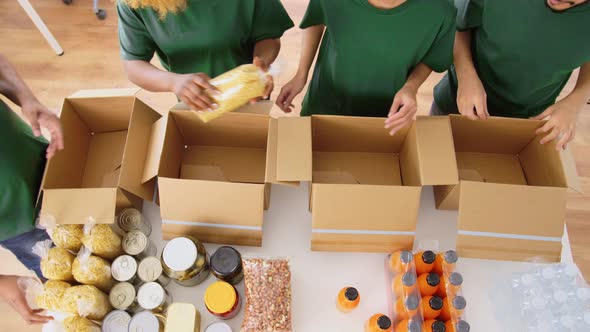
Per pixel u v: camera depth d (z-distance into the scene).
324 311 1.11
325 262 1.17
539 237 1.12
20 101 1.13
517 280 1.10
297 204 1.26
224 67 1.46
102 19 2.67
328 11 1.19
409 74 1.40
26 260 1.38
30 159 1.18
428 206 1.27
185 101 1.16
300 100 2.39
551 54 1.22
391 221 1.11
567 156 1.16
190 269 1.01
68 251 1.06
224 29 1.30
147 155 1.16
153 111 1.24
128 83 2.46
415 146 1.16
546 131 1.21
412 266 1.05
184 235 1.15
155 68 1.32
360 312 1.11
